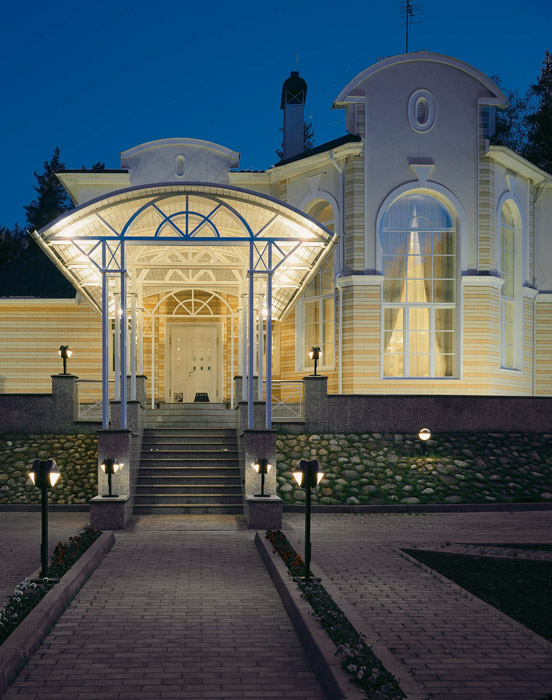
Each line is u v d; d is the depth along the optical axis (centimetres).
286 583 959
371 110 2362
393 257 2367
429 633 797
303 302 2506
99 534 1335
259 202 1593
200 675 703
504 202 2442
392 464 1877
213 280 2228
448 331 2366
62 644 786
